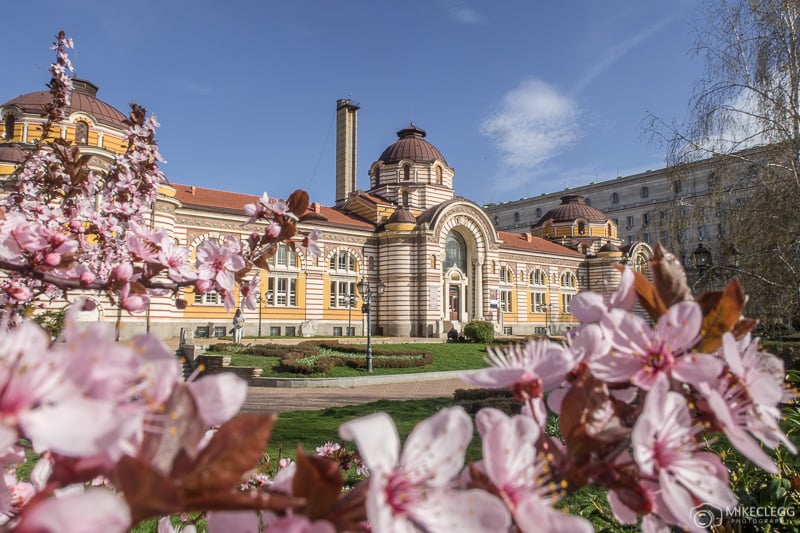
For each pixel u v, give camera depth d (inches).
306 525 47.8
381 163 1978.3
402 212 1760.6
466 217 1876.2
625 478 63.5
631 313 72.9
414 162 1948.8
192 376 57.0
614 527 160.7
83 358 44.6
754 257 552.4
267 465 158.7
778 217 538.3
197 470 48.5
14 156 1021.2
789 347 591.8
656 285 76.2
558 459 67.7
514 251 2187.5
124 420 42.6
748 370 65.2
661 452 60.0
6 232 120.2
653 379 62.9
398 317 1695.4
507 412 490.6
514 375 64.6
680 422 60.7
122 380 47.9
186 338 1088.2
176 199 1289.4
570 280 2390.5
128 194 248.5
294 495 52.6
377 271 1769.2
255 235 166.6
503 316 2094.0
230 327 1444.4
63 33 266.1
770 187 550.3
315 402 729.0
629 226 3410.4
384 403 638.5
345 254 1729.8
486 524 48.8
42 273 121.8
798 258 534.3
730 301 68.4
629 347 64.9
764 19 563.8
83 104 1190.3
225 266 141.5
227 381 55.5
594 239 2564.0
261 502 46.3
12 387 41.9
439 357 1243.8
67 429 40.9
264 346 1148.5
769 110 564.1
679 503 57.8
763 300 551.5
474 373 65.5
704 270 594.9
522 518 53.7
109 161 996.6
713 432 69.5
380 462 48.6
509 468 56.2
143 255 129.4
